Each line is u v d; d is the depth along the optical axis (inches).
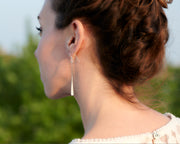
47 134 196.5
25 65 218.1
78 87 44.7
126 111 41.0
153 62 43.6
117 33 40.6
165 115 46.3
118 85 42.3
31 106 203.2
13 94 220.5
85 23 42.3
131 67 41.3
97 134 38.9
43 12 49.4
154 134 39.3
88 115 42.9
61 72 46.9
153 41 42.4
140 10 40.9
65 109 202.7
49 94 49.8
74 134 197.8
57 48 47.1
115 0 40.4
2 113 213.6
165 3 45.4
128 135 38.5
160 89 53.6
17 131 209.2
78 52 43.7
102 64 42.4
